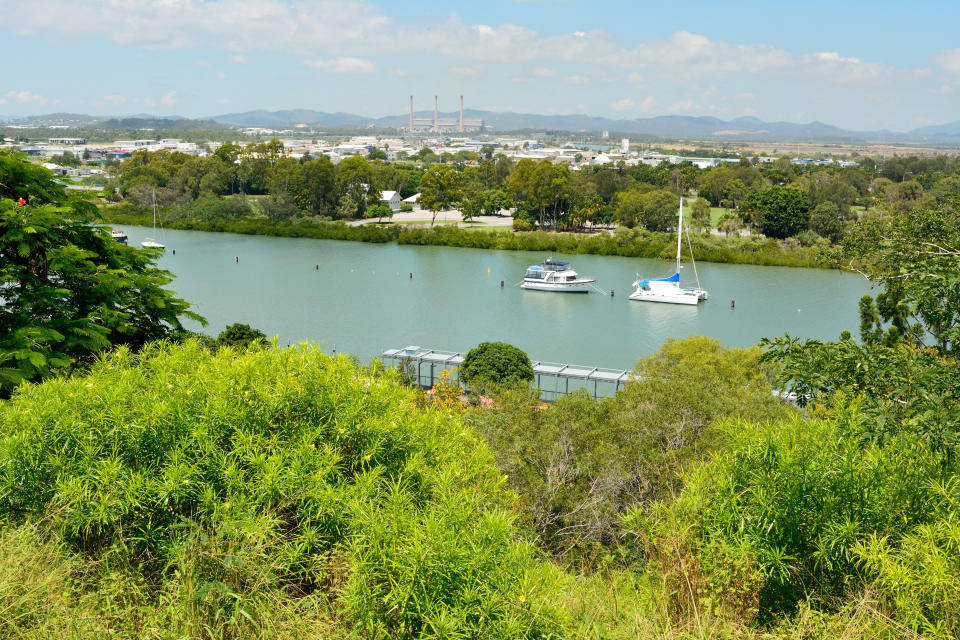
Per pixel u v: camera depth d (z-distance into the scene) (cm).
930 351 671
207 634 391
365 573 389
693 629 442
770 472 541
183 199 11838
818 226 9475
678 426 1498
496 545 406
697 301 6469
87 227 1177
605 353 4981
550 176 11056
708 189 13500
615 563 757
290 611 406
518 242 9562
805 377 605
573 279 7094
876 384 570
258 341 580
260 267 7919
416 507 460
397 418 512
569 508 1252
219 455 452
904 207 9475
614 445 1451
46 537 436
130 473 447
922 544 444
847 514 505
